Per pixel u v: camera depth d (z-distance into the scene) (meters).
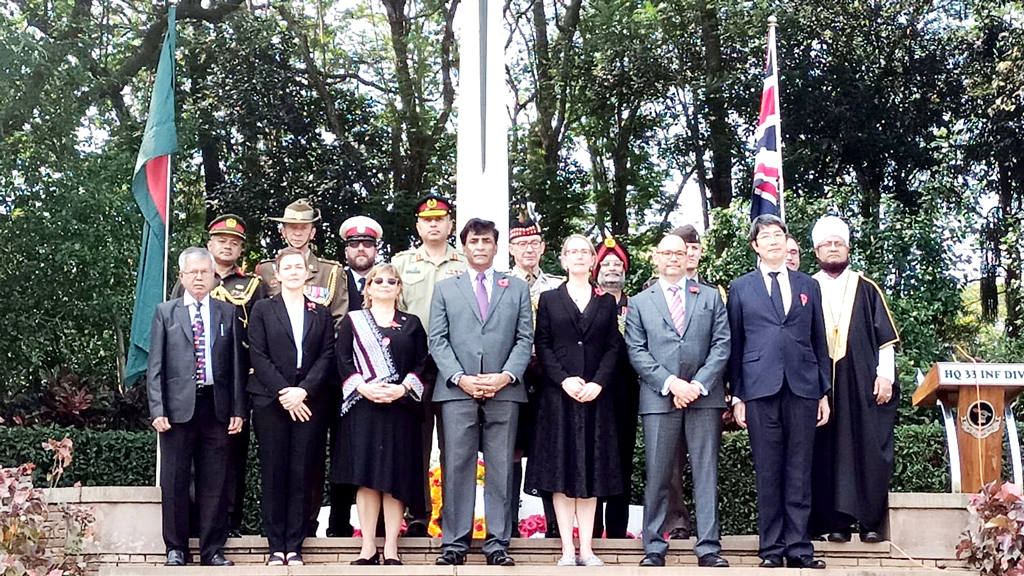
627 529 9.98
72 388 13.61
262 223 21.28
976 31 20.84
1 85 16.59
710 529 8.44
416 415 8.51
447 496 8.40
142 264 10.55
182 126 20.00
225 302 8.73
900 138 20.50
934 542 8.77
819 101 20.39
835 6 20.58
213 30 21.48
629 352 8.62
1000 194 20.56
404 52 23.23
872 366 8.84
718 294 8.71
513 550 8.73
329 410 8.63
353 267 9.76
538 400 8.55
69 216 16.20
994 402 8.90
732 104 20.58
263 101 21.05
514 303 8.55
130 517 8.62
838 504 8.67
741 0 20.53
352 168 21.47
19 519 7.96
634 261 20.19
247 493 11.94
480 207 11.08
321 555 8.57
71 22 19.12
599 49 21.38
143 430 13.71
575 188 22.98
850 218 17.45
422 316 9.18
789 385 8.45
